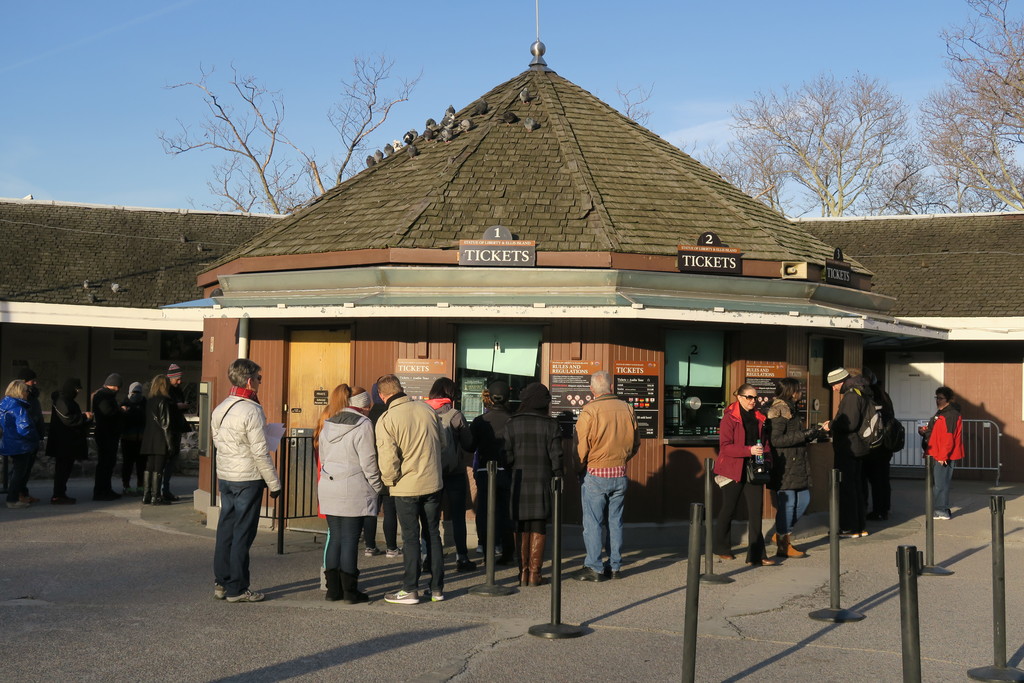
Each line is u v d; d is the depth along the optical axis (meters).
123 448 16.45
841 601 8.93
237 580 8.48
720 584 9.59
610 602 8.75
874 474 14.36
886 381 21.62
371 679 6.33
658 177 14.08
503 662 6.77
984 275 21.09
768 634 7.71
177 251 24.86
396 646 7.14
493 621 7.95
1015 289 20.31
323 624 7.77
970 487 19.38
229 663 6.64
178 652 6.89
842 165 42.66
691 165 15.41
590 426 9.70
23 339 23.56
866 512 14.36
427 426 8.63
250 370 8.63
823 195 42.75
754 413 10.80
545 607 8.50
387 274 11.73
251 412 8.46
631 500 11.63
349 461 8.60
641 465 11.68
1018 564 10.94
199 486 14.52
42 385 23.67
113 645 7.04
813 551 11.63
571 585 9.50
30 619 7.79
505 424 10.46
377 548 11.22
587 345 11.57
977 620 8.23
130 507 14.74
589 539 9.73
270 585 9.27
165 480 15.08
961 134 36.09
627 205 12.97
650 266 11.88
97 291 22.23
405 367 11.82
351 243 12.32
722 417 11.59
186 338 24.97
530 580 9.45
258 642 7.20
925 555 11.35
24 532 12.07
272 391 12.72
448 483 10.13
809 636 7.66
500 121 14.84
